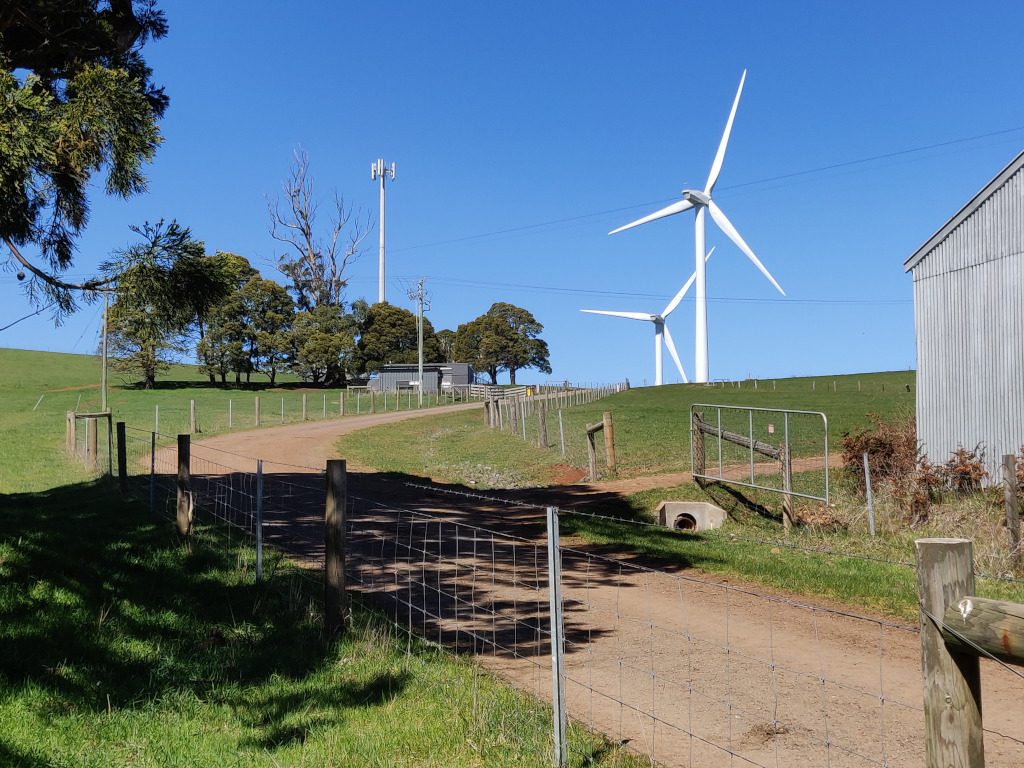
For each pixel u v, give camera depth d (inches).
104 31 454.6
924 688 117.0
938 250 748.6
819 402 1913.1
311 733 221.1
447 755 204.4
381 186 4087.1
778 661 289.1
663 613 354.6
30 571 358.3
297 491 732.7
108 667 267.4
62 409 2438.5
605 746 211.3
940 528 544.7
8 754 199.6
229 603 344.5
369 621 306.7
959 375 725.3
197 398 2970.0
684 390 2659.9
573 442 1190.3
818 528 577.9
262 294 3782.0
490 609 356.5
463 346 4950.8
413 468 1076.5
